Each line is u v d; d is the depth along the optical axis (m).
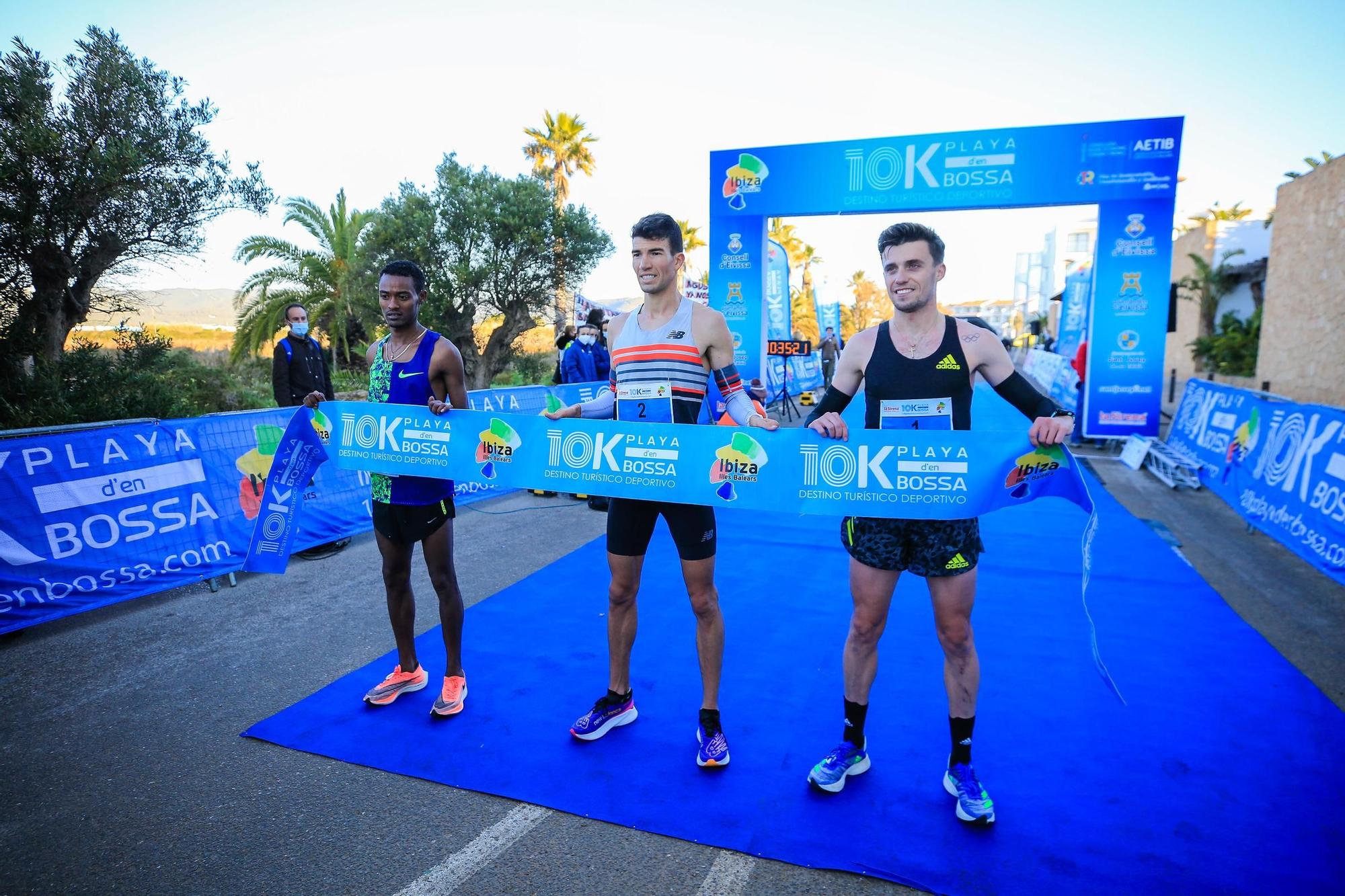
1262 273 21.31
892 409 2.27
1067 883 1.98
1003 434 2.19
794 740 2.75
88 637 3.91
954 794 2.31
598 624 3.92
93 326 9.91
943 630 2.29
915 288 2.18
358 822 2.32
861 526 2.33
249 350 19.77
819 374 19.84
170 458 4.69
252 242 19.28
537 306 19.97
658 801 2.39
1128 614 3.92
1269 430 6.06
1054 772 2.50
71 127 8.62
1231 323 20.06
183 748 2.79
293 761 2.68
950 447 2.23
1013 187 9.88
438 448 2.88
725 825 2.26
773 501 2.44
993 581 4.47
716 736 2.58
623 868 2.09
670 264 2.55
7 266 8.54
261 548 3.11
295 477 3.17
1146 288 9.79
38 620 4.00
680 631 3.79
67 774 2.62
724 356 2.61
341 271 19.98
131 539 4.44
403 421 2.92
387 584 3.04
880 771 2.53
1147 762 2.55
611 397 2.87
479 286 18.89
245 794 2.48
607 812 2.33
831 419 2.29
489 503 7.33
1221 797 2.34
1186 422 8.73
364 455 3.02
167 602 4.45
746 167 10.66
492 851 2.18
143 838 2.26
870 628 2.38
